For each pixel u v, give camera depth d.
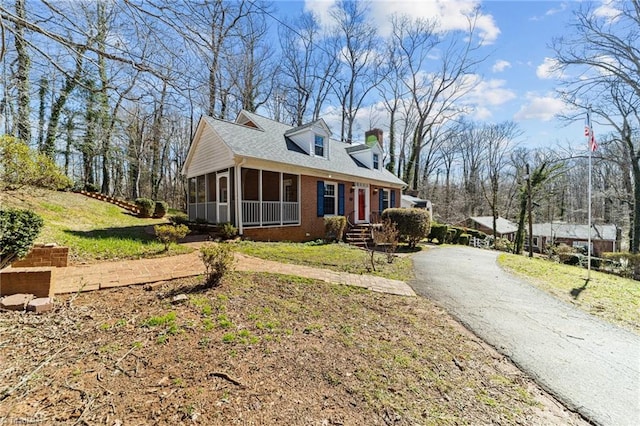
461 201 35.44
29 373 2.30
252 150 10.56
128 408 2.00
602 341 3.79
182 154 27.91
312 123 13.45
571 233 28.72
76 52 3.74
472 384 2.72
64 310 3.54
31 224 4.71
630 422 2.33
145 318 3.41
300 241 12.41
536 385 2.79
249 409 2.10
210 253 4.63
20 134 7.39
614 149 18.92
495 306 5.05
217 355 2.77
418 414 2.22
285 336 3.30
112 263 5.99
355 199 15.59
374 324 3.93
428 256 10.32
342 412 2.17
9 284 3.62
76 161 19.78
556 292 6.09
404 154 29.78
